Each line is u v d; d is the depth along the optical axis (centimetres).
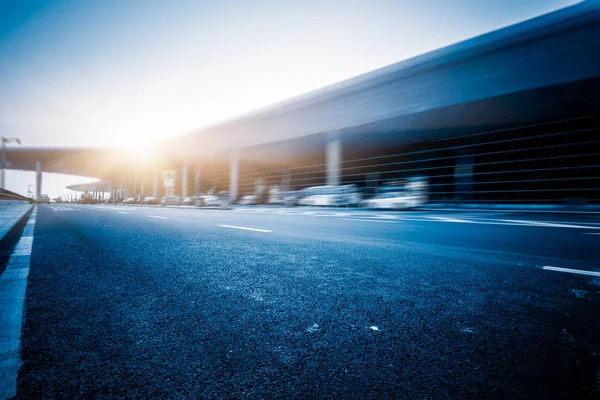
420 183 1900
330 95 1889
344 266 261
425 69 1467
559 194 1511
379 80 1647
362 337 127
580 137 1472
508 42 1228
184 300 175
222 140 2683
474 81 1330
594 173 1410
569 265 263
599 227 600
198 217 950
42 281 214
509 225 653
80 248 355
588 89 1185
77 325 139
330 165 2558
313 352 116
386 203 1609
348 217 937
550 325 137
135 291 192
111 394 90
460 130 1786
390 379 98
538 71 1177
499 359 109
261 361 109
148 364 107
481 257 299
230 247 361
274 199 2769
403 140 2077
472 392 90
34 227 623
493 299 174
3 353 113
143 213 1257
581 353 112
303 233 506
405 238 444
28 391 90
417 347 119
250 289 195
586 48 1077
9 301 172
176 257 301
